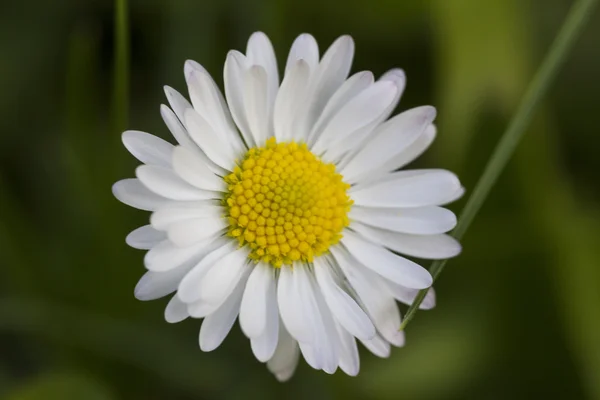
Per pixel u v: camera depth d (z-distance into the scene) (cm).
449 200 13
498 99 15
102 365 15
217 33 15
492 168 14
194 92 13
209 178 13
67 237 15
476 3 15
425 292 13
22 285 15
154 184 13
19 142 15
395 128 14
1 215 15
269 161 13
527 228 15
